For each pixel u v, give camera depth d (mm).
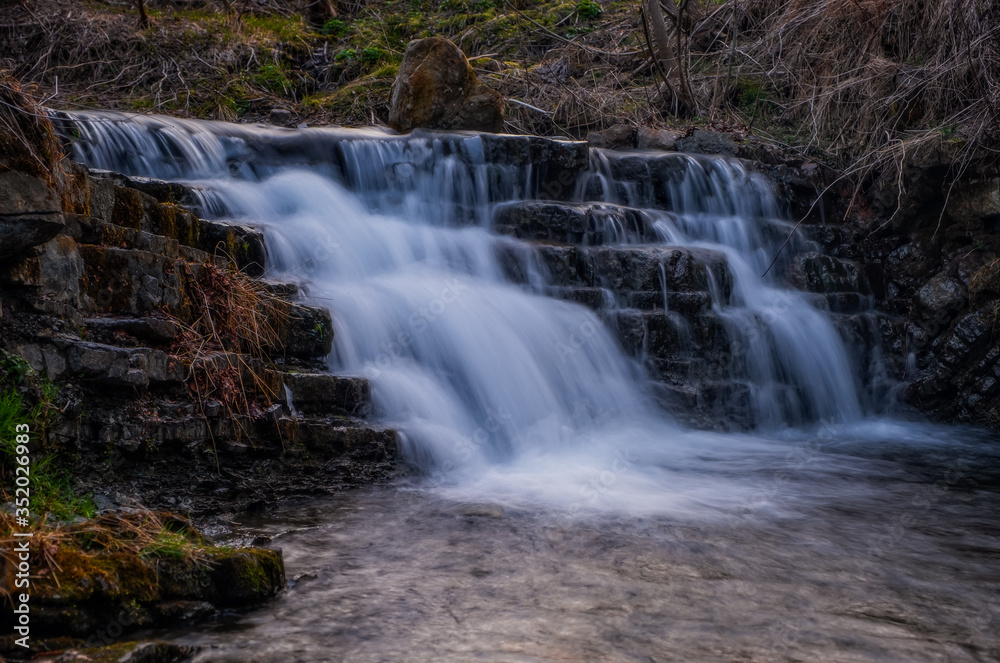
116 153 8211
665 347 7859
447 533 4434
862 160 10703
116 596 3105
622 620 3303
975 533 4781
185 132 8781
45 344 4215
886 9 11414
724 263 8758
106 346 4418
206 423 4797
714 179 10242
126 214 5340
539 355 7168
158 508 4453
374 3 17062
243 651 2982
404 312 6836
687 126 11859
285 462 5137
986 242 9438
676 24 13008
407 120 10750
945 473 6609
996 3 9992
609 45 14344
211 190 7566
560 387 7180
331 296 6594
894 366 9562
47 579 3000
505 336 7098
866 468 6703
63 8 14000
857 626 3293
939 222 9656
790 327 8844
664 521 4797
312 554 4055
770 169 10711
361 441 5457
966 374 9148
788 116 12328
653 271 8219
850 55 11727
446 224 8992
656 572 3896
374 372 6266
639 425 7469
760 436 7941
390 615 3328
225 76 13117
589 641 3098
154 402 4637
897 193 10328
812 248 10211
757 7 13688
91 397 4410
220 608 3375
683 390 7773
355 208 8680
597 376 7441
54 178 4262
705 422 7812
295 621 3262
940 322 9609
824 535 4629
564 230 8664
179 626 3195
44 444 4070
